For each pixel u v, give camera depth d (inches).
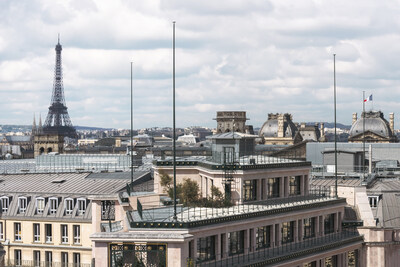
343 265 4685.0
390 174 6692.9
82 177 6348.4
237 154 4596.5
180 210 3750.0
